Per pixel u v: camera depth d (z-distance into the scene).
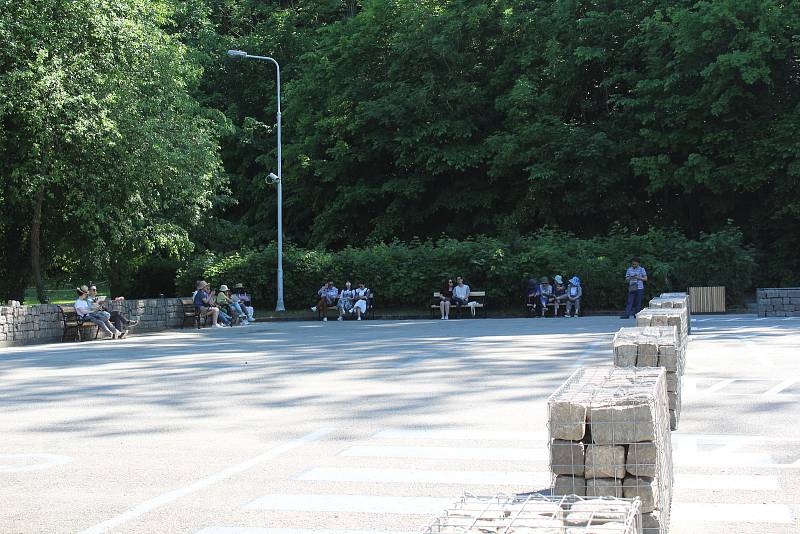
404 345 21.22
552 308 35.66
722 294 34.31
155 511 6.89
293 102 49.72
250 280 40.03
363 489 7.47
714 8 37.66
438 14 45.31
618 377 6.68
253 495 7.34
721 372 14.66
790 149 37.62
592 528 3.75
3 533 6.34
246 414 11.41
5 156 31.75
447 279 37.53
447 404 11.83
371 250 39.94
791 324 26.23
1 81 29.97
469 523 3.90
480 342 21.47
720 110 38.31
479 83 46.38
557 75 44.22
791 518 6.47
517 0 45.84
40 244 37.66
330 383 14.23
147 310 31.33
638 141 41.91
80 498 7.32
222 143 53.50
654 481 5.28
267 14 57.59
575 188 43.50
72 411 11.96
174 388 14.05
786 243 41.59
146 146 33.50
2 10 30.62
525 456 8.60
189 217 39.56
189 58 45.97
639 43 41.31
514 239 38.44
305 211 51.69
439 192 47.44
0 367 18.12
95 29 32.16
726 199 41.81
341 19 54.94
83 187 32.97
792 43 37.69
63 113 31.38
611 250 36.91
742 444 9.00
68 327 27.06
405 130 44.94
